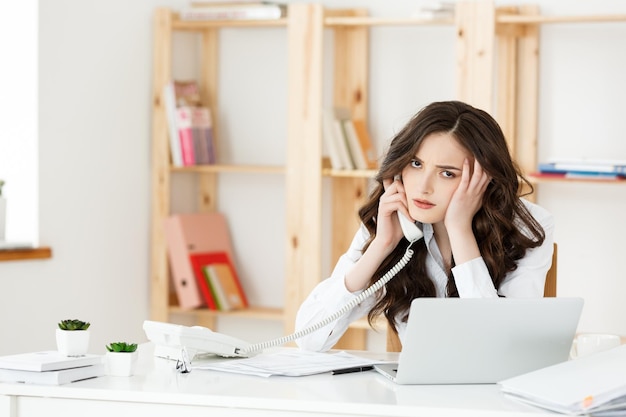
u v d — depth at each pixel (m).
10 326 4.23
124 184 4.93
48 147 4.45
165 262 5.09
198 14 4.98
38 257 4.33
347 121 4.83
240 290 5.25
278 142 5.32
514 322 2.26
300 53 4.79
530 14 4.79
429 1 4.98
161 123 5.05
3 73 4.46
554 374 2.10
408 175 2.70
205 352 2.60
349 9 5.08
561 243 4.81
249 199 5.39
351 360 2.53
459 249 2.66
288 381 2.28
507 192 2.70
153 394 2.12
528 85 4.80
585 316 4.79
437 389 2.20
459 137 2.62
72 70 4.58
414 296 2.87
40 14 4.39
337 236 5.13
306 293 4.80
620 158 4.72
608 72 4.73
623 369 2.06
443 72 5.00
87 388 2.16
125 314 4.96
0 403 2.20
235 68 5.39
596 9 4.74
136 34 4.98
